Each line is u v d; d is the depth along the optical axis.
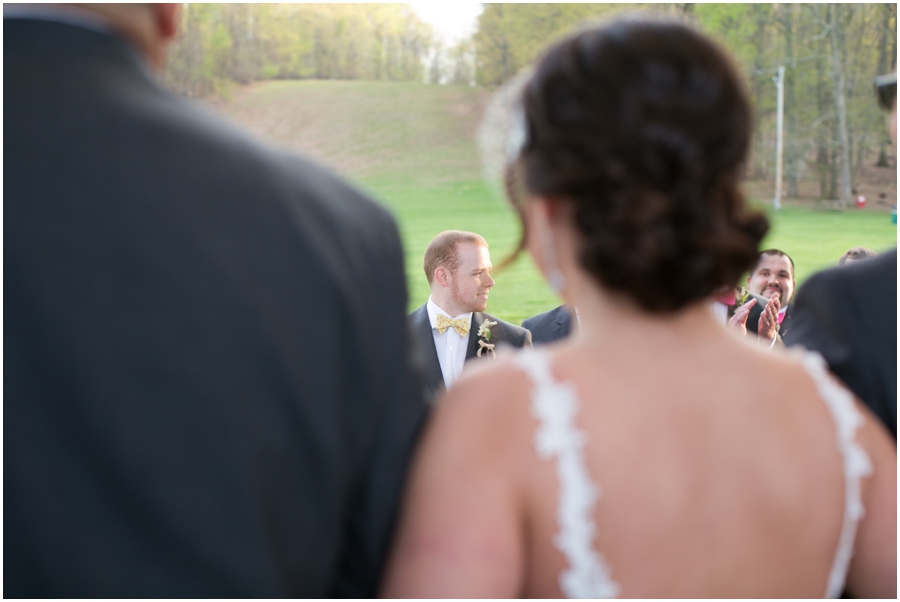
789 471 0.77
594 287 0.80
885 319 1.11
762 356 0.83
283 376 0.70
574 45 0.78
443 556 0.75
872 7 32.69
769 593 0.75
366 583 0.86
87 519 0.65
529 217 0.85
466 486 0.75
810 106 33.44
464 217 29.39
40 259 0.64
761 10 33.38
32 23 0.69
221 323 0.68
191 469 0.67
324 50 42.56
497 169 0.89
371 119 38.75
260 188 0.72
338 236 0.77
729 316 3.61
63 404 0.65
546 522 0.74
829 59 33.03
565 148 0.75
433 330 3.76
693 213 0.71
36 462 0.65
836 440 0.81
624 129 0.72
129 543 0.66
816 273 1.21
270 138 37.34
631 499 0.73
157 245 0.67
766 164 33.72
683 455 0.74
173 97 0.77
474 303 3.76
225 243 0.69
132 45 0.75
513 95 0.86
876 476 0.84
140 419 0.66
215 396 0.67
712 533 0.74
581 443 0.74
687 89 0.73
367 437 0.81
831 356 1.13
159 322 0.66
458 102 39.97
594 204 0.73
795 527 0.77
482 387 0.79
